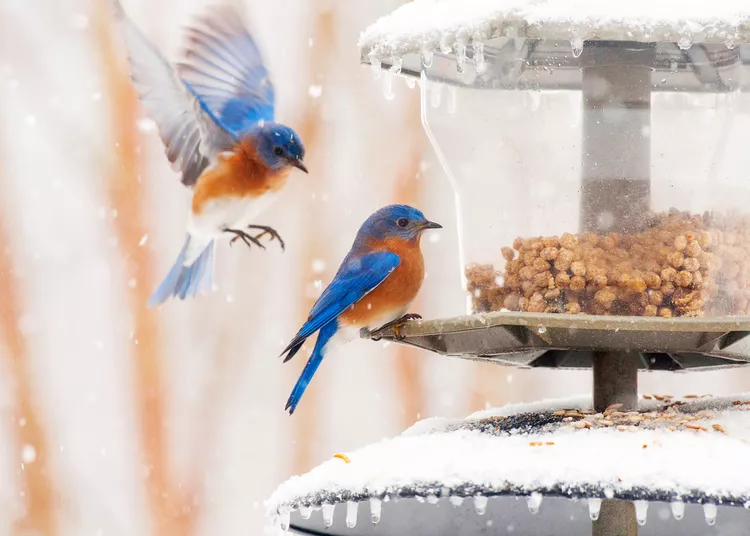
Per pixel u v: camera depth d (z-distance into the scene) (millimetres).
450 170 8883
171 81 11219
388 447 8008
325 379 20531
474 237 8680
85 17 21500
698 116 8117
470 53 8273
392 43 8562
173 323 20703
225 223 11938
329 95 21500
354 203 21172
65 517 19234
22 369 20078
